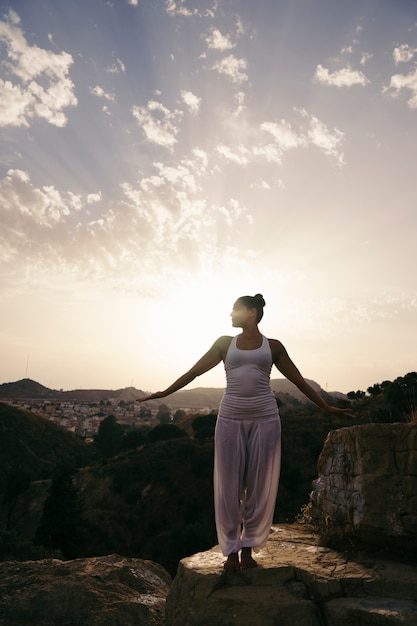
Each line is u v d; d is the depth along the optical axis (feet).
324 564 11.78
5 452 339.36
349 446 13.56
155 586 15.72
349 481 13.33
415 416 14.39
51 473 285.43
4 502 203.62
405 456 12.25
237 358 12.00
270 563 11.68
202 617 10.57
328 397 207.92
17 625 12.58
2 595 13.66
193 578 11.18
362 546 12.59
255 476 11.72
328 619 10.23
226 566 11.30
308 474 171.32
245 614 10.36
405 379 147.74
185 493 190.29
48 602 13.37
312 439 194.49
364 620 9.92
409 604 10.21
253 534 11.62
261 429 11.81
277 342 12.51
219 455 11.94
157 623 13.29
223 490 11.74
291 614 10.26
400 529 11.84
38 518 207.00
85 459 387.34
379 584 10.73
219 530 11.87
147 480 203.92
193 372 12.38
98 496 203.21
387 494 12.20
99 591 14.11
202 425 264.11
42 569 15.51
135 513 183.32
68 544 143.84
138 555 155.22
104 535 172.65
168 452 225.97
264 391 12.00
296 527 15.79
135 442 268.82
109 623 12.82
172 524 173.06
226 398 12.14
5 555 41.88
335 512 13.67
